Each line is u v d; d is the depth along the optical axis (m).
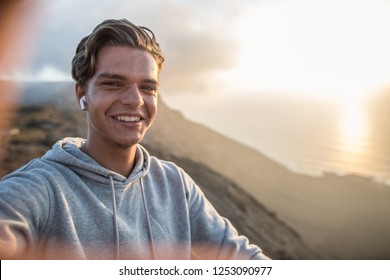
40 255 1.02
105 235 1.10
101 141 1.15
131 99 1.09
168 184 1.31
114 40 1.10
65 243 1.02
